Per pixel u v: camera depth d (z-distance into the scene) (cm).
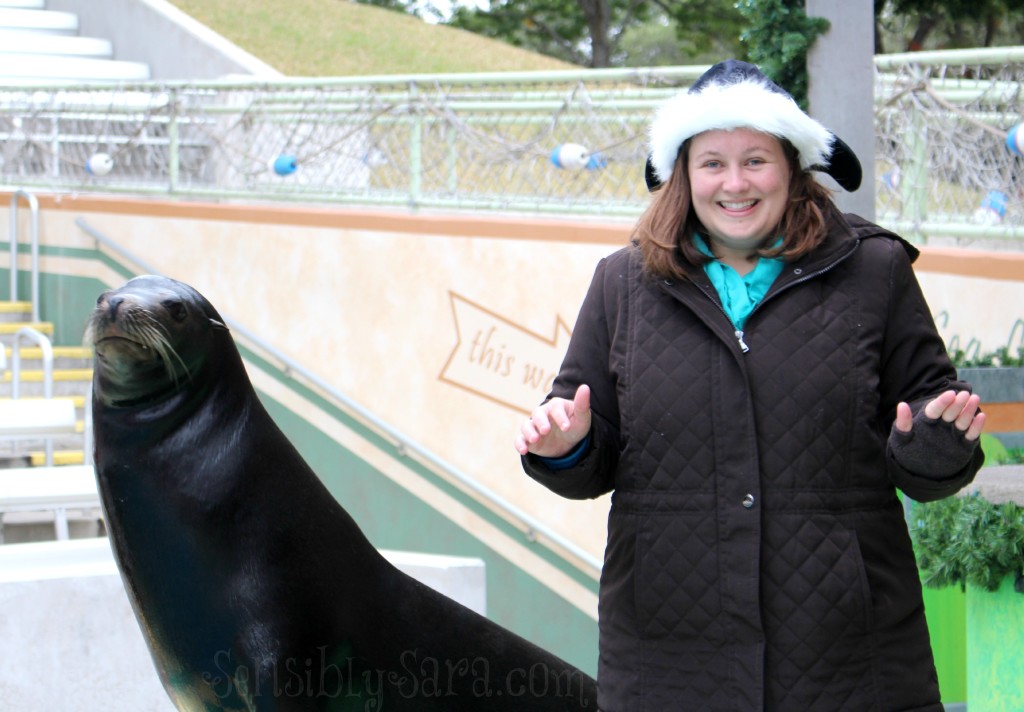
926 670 296
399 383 1132
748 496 288
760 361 291
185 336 352
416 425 1121
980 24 1692
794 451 288
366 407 1155
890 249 302
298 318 1206
